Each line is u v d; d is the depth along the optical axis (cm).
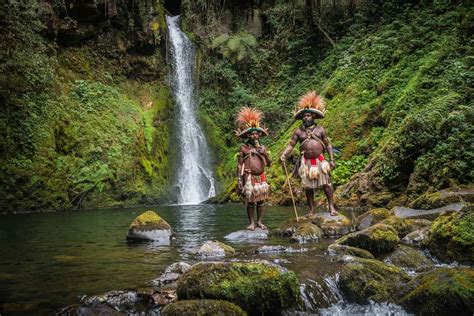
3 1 1842
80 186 1827
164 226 737
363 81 1766
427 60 1525
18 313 352
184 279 379
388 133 1409
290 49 2700
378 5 2244
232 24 3033
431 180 984
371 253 543
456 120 1004
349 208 1164
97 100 2231
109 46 2488
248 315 367
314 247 596
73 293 400
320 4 2577
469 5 1675
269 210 1259
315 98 799
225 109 2791
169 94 2622
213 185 2550
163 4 2967
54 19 2197
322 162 779
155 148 2352
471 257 497
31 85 1870
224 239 700
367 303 404
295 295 382
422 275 397
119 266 509
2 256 583
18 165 1662
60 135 1892
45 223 1095
